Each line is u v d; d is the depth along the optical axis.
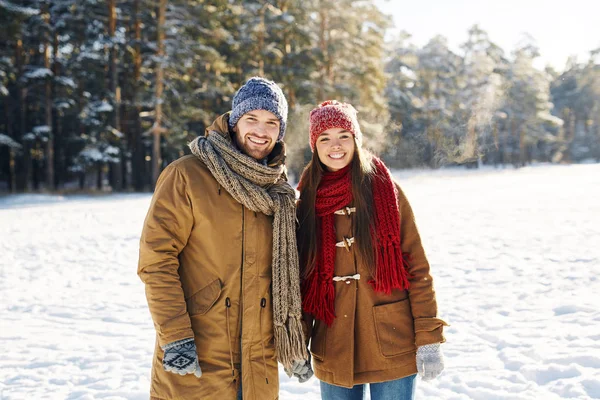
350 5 34.19
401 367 2.31
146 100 28.05
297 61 32.88
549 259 7.29
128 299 6.27
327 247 2.35
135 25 29.70
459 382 3.53
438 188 23.34
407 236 2.38
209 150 2.12
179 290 2.03
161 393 2.06
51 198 23.14
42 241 10.50
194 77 31.03
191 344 1.98
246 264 2.14
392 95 46.06
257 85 2.22
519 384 3.42
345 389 2.39
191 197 2.10
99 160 28.05
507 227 10.55
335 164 2.38
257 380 2.13
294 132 19.53
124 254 9.18
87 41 29.14
